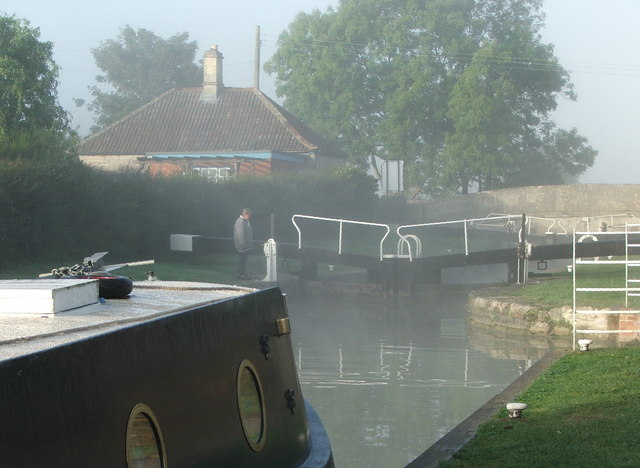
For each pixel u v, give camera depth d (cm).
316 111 7425
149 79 9169
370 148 7369
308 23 7550
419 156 7488
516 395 1090
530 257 2619
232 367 555
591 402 991
